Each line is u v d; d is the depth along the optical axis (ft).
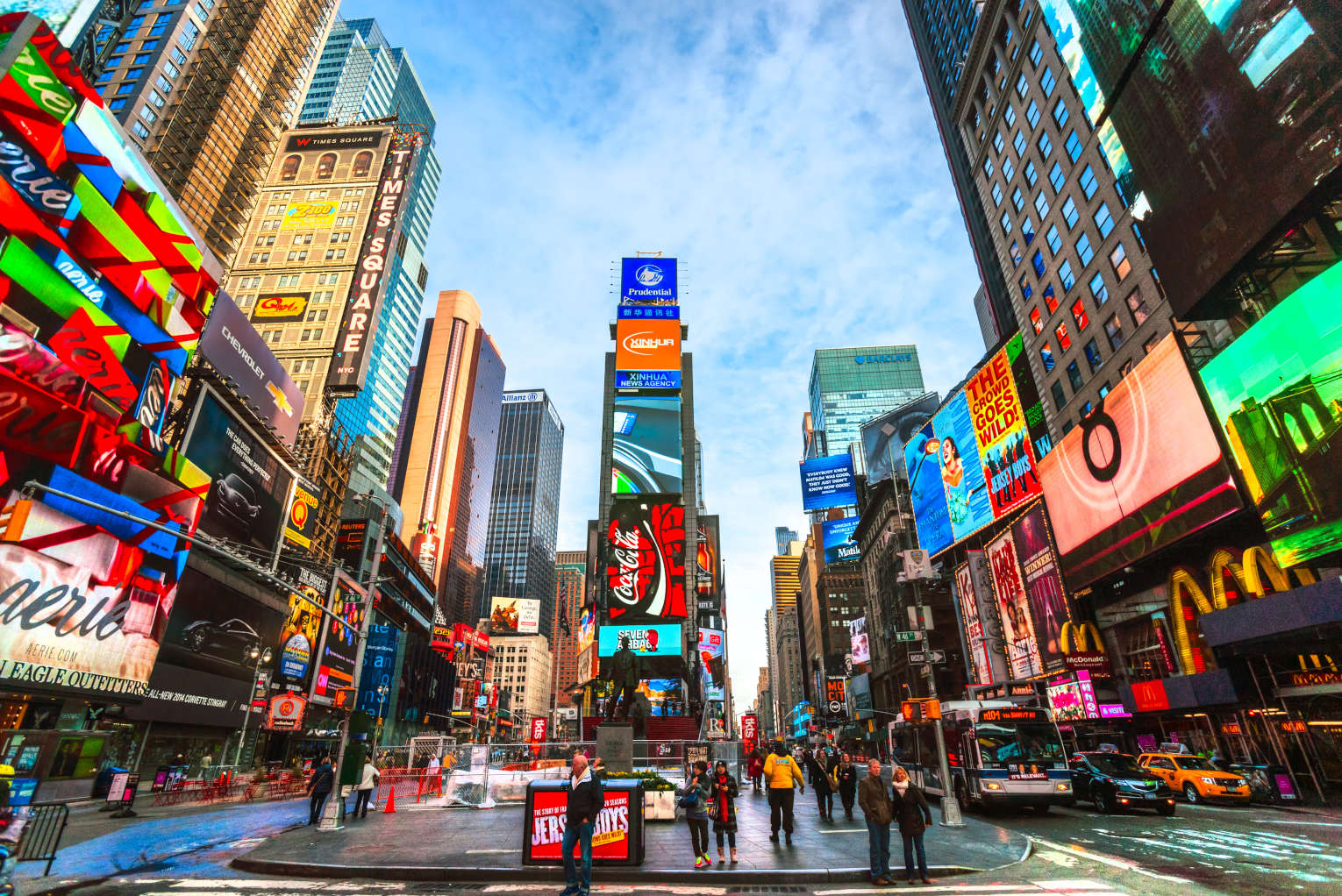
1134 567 127.65
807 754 77.41
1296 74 89.30
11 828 35.01
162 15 290.76
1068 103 161.48
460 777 81.20
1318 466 86.17
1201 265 106.73
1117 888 33.24
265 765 151.94
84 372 100.27
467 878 36.94
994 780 65.57
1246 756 95.25
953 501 219.61
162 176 273.95
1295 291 90.27
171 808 77.51
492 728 468.75
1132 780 67.00
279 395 169.58
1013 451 188.96
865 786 37.45
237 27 323.16
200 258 126.93
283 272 334.44
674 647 225.97
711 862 40.11
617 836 39.37
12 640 81.20
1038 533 163.43
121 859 42.88
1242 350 98.58
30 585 83.76
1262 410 95.14
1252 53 96.12
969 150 221.66
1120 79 125.90
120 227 108.58
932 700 60.70
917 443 249.14
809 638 486.38
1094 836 51.16
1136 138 121.80
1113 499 131.75
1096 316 152.46
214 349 144.05
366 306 315.37
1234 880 34.47
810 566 476.54
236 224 316.60
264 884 35.55
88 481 93.81
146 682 104.12
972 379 212.43
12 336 86.17
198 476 123.34
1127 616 131.75
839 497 432.25
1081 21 138.51
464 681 406.62
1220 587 107.65
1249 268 100.17
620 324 287.48
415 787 97.45
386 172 362.74
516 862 39.88
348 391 295.28
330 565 194.90
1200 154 106.11
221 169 305.12
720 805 40.57
